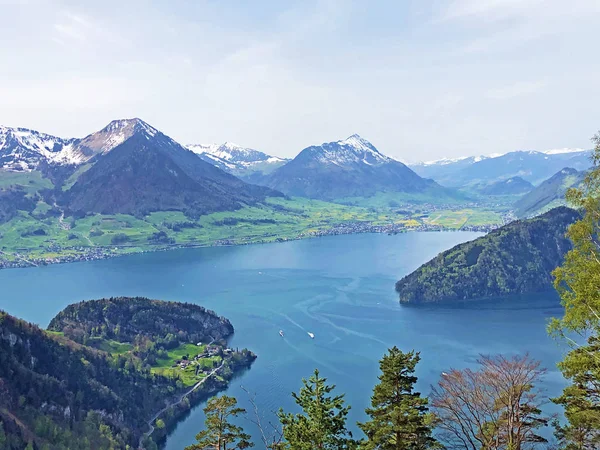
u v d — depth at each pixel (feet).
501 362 188.24
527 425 170.30
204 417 537.24
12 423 424.46
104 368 588.09
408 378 186.19
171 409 545.44
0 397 451.53
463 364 593.42
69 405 499.51
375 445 175.42
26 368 508.94
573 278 172.86
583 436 168.66
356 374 588.09
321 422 187.21
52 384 513.04
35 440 426.92
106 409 523.29
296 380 579.48
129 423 517.96
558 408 411.54
